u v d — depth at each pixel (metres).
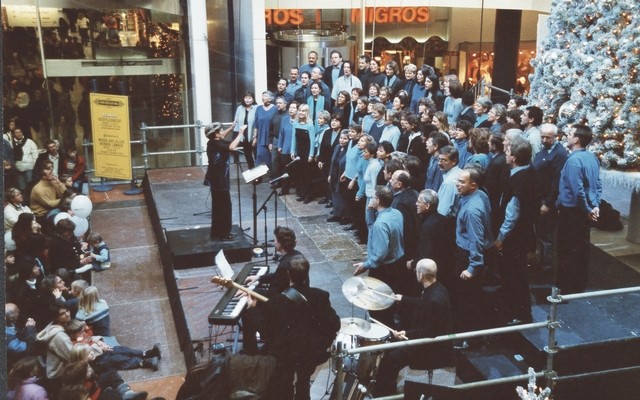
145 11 14.41
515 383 6.13
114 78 14.57
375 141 9.45
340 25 16.20
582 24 9.34
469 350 6.60
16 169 11.98
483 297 6.64
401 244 6.91
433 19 16.48
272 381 4.91
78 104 14.32
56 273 8.05
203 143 15.09
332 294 8.14
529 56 17.48
